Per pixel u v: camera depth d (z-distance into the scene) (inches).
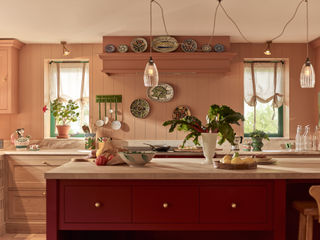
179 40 152.8
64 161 141.7
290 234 89.2
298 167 78.8
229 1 110.7
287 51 166.4
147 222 70.5
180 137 165.9
